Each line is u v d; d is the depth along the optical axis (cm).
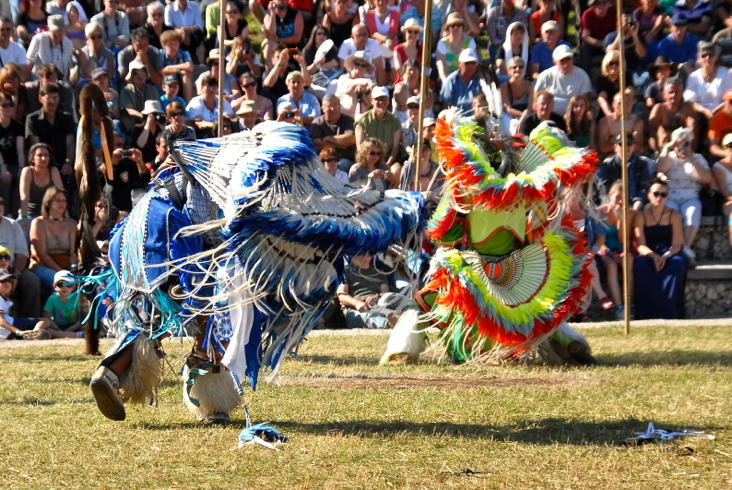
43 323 2067
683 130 2372
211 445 902
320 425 990
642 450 856
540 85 2591
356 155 2280
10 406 1115
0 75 2517
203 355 1001
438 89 2836
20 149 2450
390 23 3019
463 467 805
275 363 966
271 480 770
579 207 1631
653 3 2872
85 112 1248
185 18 3066
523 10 2898
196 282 945
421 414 1037
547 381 1264
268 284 929
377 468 801
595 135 2530
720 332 1839
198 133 2392
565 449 866
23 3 2958
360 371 1385
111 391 918
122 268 968
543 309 1353
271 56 2939
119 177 2362
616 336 1792
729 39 2886
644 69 2788
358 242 938
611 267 2289
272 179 909
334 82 2789
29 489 750
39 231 2219
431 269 1380
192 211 962
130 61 2761
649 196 2303
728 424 958
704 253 2450
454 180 1291
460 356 1436
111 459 847
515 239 1366
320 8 3177
